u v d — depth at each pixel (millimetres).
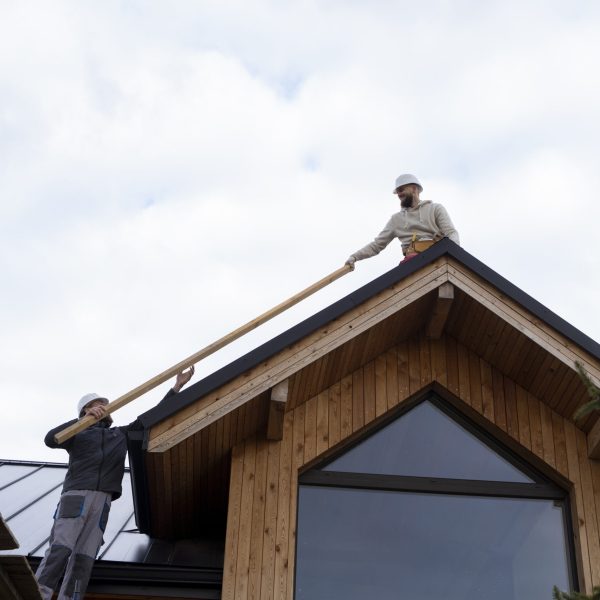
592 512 7652
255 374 7406
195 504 8250
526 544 7691
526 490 7926
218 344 8031
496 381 8297
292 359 7492
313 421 7957
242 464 7668
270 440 7789
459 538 7680
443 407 8336
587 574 7348
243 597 7074
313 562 7469
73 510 7293
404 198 9531
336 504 7781
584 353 7766
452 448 8125
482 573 7520
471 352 8453
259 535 7355
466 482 7926
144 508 8148
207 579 7320
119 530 8961
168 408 7164
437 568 7516
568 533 7730
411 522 7734
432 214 9133
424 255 7969
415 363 8352
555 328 7805
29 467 12023
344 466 7949
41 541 8539
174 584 7348
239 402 7293
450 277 7945
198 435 7418
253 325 8219
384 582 7414
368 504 7805
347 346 7828
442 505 7844
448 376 8305
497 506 7871
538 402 8211
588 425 7977
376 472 7934
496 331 8070
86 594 7312
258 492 7551
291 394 7832
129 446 7156
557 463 7875
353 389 8156
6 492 10477
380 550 7570
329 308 7652
